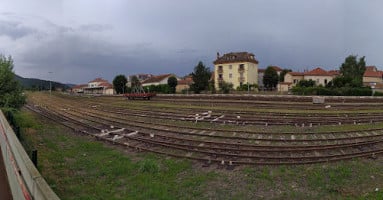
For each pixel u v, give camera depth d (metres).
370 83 73.12
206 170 11.27
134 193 9.01
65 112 32.41
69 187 9.43
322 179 10.10
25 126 20.72
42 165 11.48
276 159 12.08
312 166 11.30
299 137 16.53
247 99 43.75
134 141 16.06
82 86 157.50
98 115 28.23
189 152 13.62
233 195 9.03
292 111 27.92
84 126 21.84
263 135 17.23
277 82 79.44
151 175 10.63
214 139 16.42
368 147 14.04
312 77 85.00
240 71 81.06
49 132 19.56
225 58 85.69
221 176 10.59
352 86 52.59
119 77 92.31
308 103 35.84
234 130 18.56
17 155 6.65
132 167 11.48
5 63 25.38
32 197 4.98
